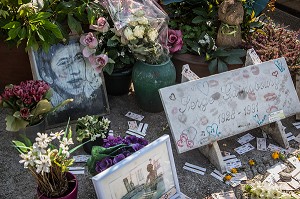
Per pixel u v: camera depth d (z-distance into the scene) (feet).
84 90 9.39
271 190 7.57
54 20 8.89
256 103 8.77
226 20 9.63
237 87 8.66
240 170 8.43
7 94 7.68
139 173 7.05
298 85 9.86
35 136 8.26
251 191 7.69
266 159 8.71
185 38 10.27
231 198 7.82
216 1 10.54
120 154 7.06
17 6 8.52
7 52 9.32
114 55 9.37
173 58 10.09
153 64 9.08
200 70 10.01
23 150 6.61
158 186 7.36
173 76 9.25
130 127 9.33
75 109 9.37
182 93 8.23
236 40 10.00
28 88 7.81
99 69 9.09
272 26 10.82
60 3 8.87
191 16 10.83
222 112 8.45
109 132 9.14
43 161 6.07
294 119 9.97
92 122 8.36
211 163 8.54
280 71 9.09
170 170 7.48
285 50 10.02
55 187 6.77
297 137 9.41
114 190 6.77
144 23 8.70
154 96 9.27
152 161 7.19
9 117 7.85
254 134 9.39
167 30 9.46
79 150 8.63
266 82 8.93
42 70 9.05
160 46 8.98
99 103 9.54
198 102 8.30
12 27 8.18
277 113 8.90
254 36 10.46
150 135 9.18
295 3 15.61
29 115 7.70
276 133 9.09
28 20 8.39
